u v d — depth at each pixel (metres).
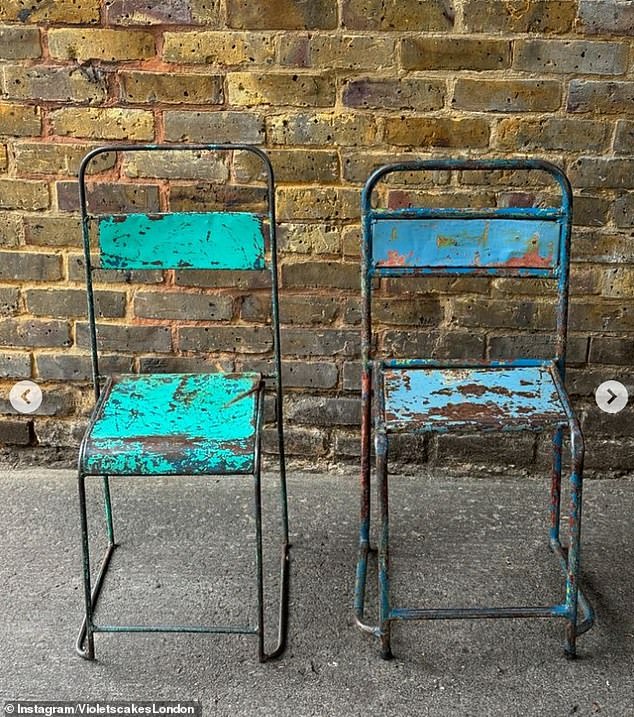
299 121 2.39
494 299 2.53
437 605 2.19
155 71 2.37
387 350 2.61
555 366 2.11
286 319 2.59
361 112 2.38
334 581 2.28
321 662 2.02
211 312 2.59
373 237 2.05
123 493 2.66
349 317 2.58
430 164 1.99
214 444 1.90
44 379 2.70
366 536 2.28
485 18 2.28
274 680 1.97
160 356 2.66
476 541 2.44
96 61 2.37
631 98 2.32
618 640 2.07
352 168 2.43
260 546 1.94
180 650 2.05
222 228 2.11
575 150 2.38
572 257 2.48
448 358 2.61
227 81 2.37
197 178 2.46
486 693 1.92
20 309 2.62
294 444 2.74
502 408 1.95
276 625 2.13
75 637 2.09
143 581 2.28
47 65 2.37
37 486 2.69
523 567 2.33
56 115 2.42
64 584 2.26
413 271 2.07
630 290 2.50
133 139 2.44
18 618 2.14
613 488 2.68
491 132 2.38
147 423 1.99
